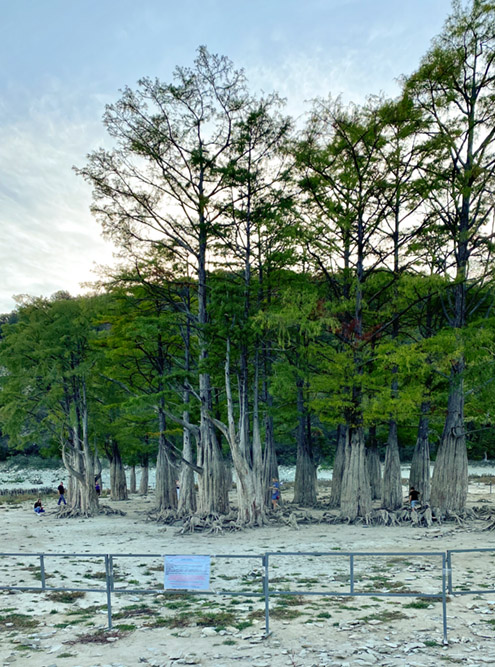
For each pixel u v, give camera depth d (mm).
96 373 36031
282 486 56781
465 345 25438
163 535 25078
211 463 29203
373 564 16609
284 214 29312
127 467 91375
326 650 9055
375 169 28781
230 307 26484
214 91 28562
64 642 9812
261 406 35312
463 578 14180
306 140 28906
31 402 34688
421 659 8555
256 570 16156
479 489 44500
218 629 10383
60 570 16797
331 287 31859
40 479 73750
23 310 35500
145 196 30141
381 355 26062
